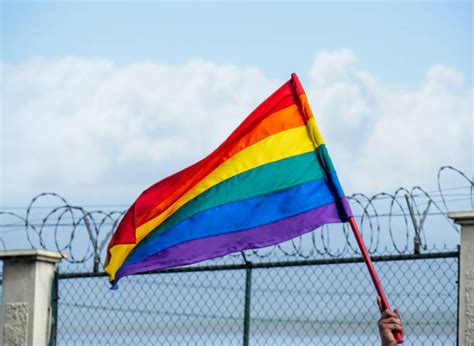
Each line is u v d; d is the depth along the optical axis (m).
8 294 12.41
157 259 9.95
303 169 9.77
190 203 10.02
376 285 8.84
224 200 9.90
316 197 9.65
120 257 10.18
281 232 9.65
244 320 11.54
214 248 9.80
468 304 9.95
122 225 10.17
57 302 12.47
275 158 9.88
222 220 9.86
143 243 10.08
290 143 9.89
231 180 9.95
